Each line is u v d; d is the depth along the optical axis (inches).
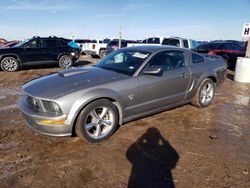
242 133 167.3
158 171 120.6
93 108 141.9
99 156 133.6
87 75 158.9
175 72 185.2
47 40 472.7
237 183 112.3
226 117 198.4
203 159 132.2
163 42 590.9
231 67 506.0
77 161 128.3
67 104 132.3
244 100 253.4
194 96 210.5
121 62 179.6
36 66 510.0
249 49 360.8
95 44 727.7
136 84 159.0
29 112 139.1
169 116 196.5
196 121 187.3
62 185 109.0
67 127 134.6
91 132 150.1
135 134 161.5
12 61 438.0
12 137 154.8
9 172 117.7
